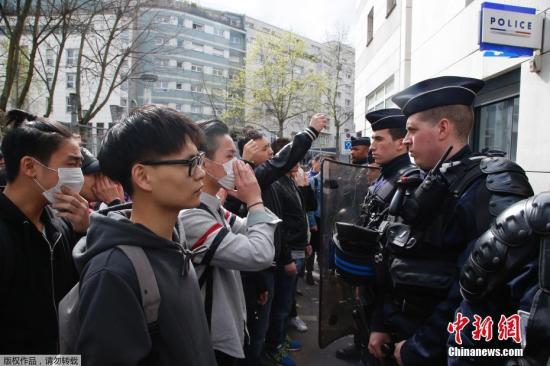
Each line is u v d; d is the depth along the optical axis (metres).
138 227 0.97
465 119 1.61
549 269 0.85
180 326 0.98
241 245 1.49
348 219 2.81
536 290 0.89
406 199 1.53
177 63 42.00
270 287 2.43
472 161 1.48
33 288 1.39
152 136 0.99
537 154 3.88
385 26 10.41
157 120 1.01
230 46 48.16
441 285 1.41
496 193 1.32
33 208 1.45
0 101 7.27
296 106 29.92
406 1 8.33
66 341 0.97
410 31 8.33
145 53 11.53
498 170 1.36
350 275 1.81
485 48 3.73
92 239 0.98
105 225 0.98
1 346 1.33
